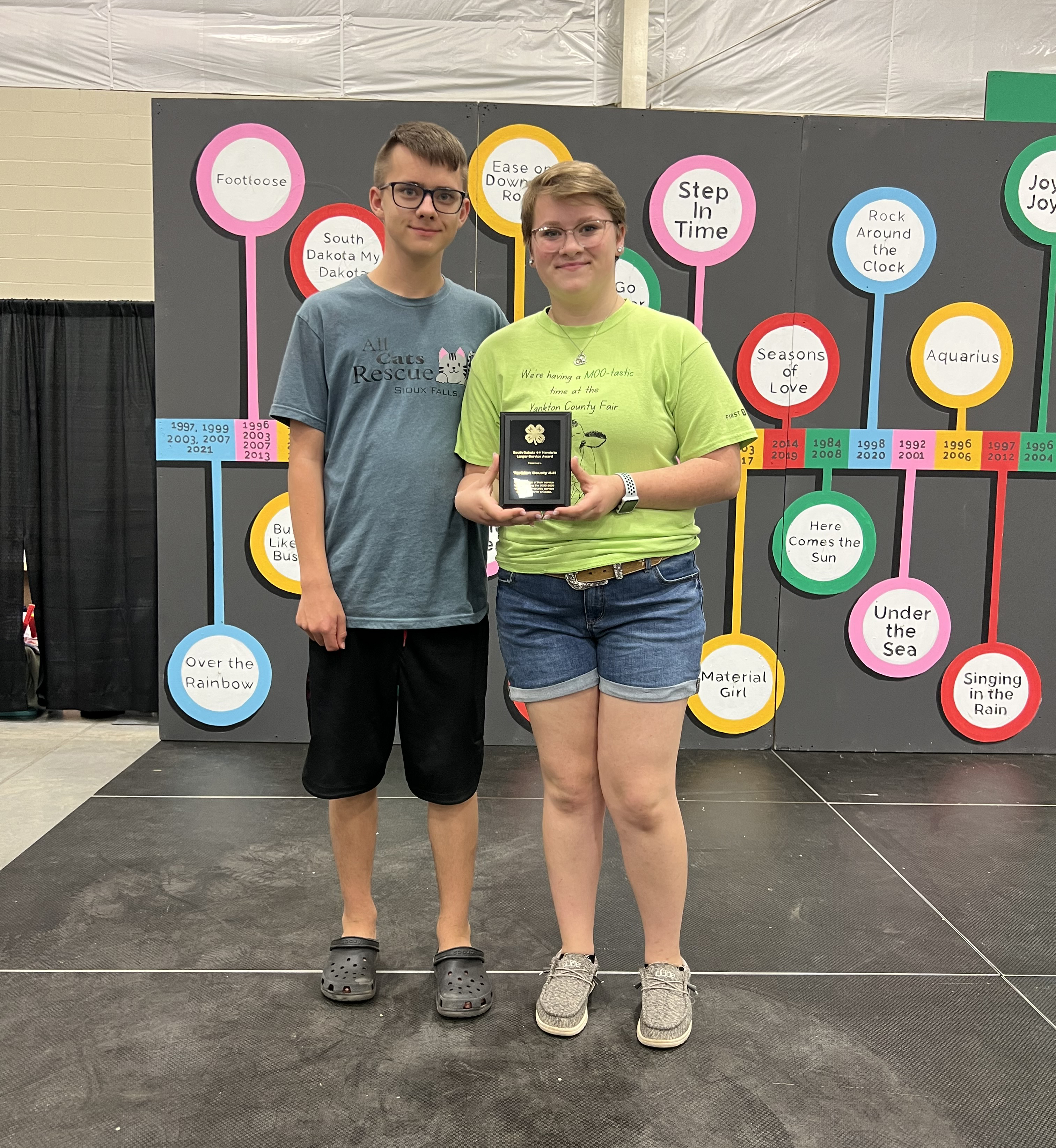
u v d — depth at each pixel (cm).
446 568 150
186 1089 135
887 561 300
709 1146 125
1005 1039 150
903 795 265
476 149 281
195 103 279
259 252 286
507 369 144
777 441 294
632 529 137
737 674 303
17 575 335
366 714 152
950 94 390
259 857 215
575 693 145
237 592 300
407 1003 157
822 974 169
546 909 191
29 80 393
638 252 286
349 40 390
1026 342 293
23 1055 142
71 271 407
